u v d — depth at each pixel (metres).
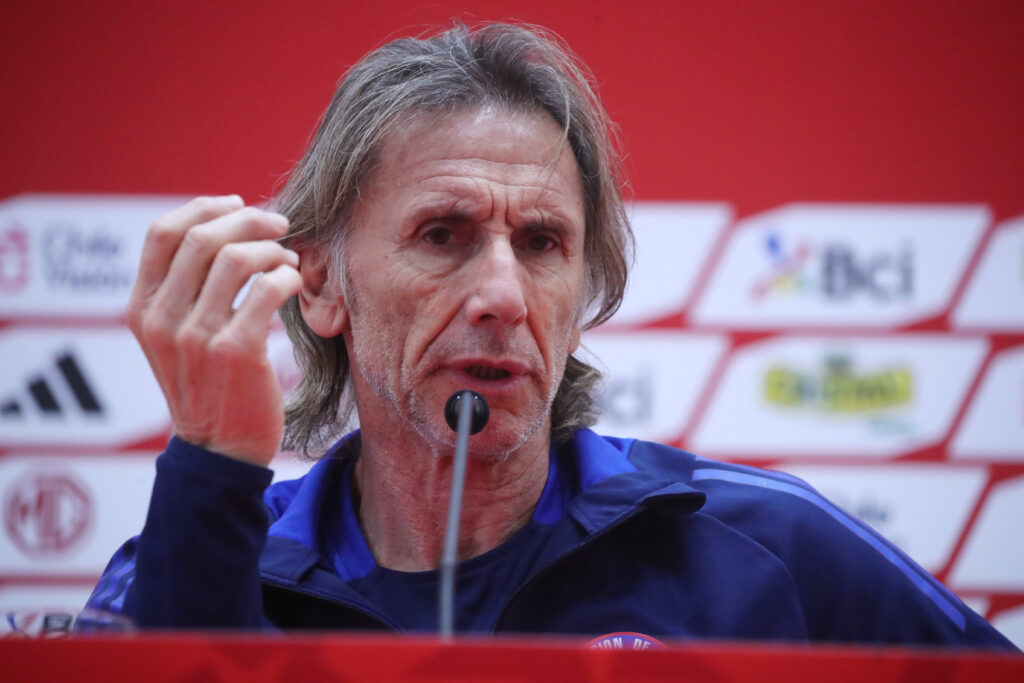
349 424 6.05
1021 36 10.02
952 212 9.98
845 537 5.24
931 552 9.88
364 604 4.80
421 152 4.90
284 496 5.75
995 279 9.94
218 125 10.22
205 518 4.07
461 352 4.73
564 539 4.92
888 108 10.06
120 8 10.22
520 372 4.79
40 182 10.16
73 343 10.19
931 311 9.97
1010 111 9.99
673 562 4.96
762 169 10.08
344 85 5.43
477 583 4.98
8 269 10.16
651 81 10.15
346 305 5.17
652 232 10.08
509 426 4.80
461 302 4.78
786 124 10.09
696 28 10.14
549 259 4.99
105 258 10.20
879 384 9.97
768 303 10.03
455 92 4.96
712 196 10.09
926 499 9.91
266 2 10.26
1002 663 2.98
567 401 5.68
